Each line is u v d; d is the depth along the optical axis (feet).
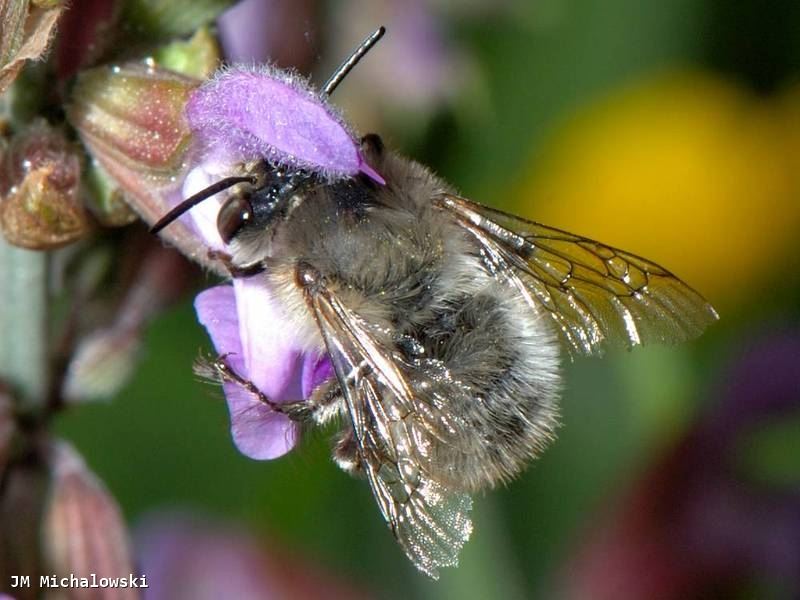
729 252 0.60
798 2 0.62
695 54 0.62
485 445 0.44
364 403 0.44
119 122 0.44
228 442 0.58
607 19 0.61
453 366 0.44
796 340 0.53
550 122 0.61
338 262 0.44
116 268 0.46
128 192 0.44
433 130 0.57
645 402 0.54
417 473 0.44
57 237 0.43
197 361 0.44
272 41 0.50
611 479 0.54
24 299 0.45
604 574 0.53
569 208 0.61
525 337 0.45
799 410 0.52
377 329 0.44
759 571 0.53
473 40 0.59
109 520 0.46
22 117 0.44
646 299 0.46
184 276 0.46
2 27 0.42
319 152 0.42
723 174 0.61
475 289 0.45
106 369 0.46
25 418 0.46
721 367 0.54
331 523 0.55
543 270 0.46
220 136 0.43
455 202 0.46
